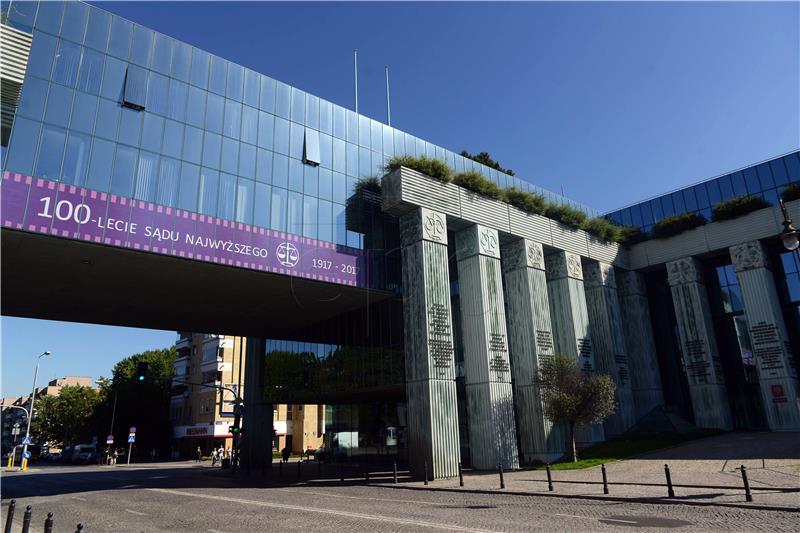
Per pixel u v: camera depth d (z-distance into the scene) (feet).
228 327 130.62
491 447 89.25
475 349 95.55
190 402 234.99
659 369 134.10
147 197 72.90
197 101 81.35
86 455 210.18
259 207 84.28
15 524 46.57
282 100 92.27
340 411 150.51
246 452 139.03
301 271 86.69
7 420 510.99
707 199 134.21
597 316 125.70
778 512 38.78
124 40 75.66
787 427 105.81
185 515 48.98
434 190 96.37
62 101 68.08
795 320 115.55
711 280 131.44
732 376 123.24
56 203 65.00
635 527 34.86
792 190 113.50
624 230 139.95
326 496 63.26
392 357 98.43
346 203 96.02
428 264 91.35
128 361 258.16
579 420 89.61
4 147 62.59
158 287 92.27
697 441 98.43
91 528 43.01
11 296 96.37
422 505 50.93
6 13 65.77
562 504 48.16
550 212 119.55
